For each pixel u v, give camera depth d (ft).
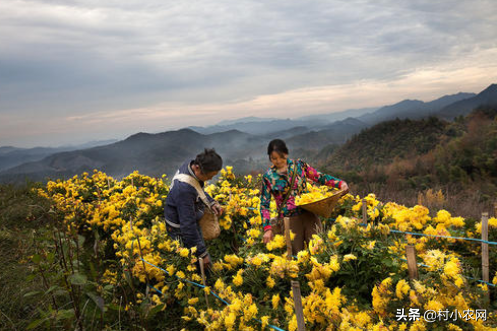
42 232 8.44
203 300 8.77
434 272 6.88
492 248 8.89
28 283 9.30
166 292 9.28
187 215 9.63
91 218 15.08
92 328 8.05
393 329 6.17
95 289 7.41
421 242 9.66
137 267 9.36
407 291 6.36
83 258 11.05
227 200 14.76
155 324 8.94
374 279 7.72
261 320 7.23
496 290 7.70
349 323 6.56
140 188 19.25
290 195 10.16
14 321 8.34
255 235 10.82
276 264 8.23
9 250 10.48
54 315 6.80
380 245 8.21
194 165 9.87
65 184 21.83
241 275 8.87
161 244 10.41
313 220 10.44
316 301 7.07
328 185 10.54
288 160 10.37
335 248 8.29
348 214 11.68
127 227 12.34
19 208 13.89
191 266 9.17
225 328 7.48
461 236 9.64
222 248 12.62
